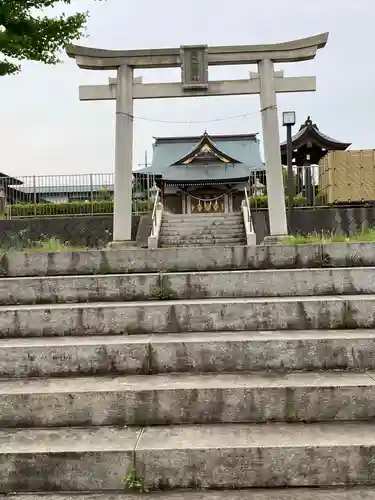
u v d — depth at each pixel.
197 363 4.10
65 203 18.72
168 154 46.44
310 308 4.66
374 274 5.31
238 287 5.36
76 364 4.13
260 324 4.68
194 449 3.12
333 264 6.28
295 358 4.07
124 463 3.13
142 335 4.58
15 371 4.14
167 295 5.38
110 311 4.72
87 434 3.43
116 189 14.46
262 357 4.09
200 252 6.34
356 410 3.54
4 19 8.72
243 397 3.57
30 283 5.43
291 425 3.49
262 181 23.94
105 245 15.89
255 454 3.11
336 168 16.81
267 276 5.34
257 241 17.44
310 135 23.45
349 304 4.65
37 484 3.14
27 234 17.00
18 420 3.61
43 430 3.53
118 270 6.34
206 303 4.72
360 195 16.70
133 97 14.61
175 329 4.72
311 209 16.77
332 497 2.94
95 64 14.38
